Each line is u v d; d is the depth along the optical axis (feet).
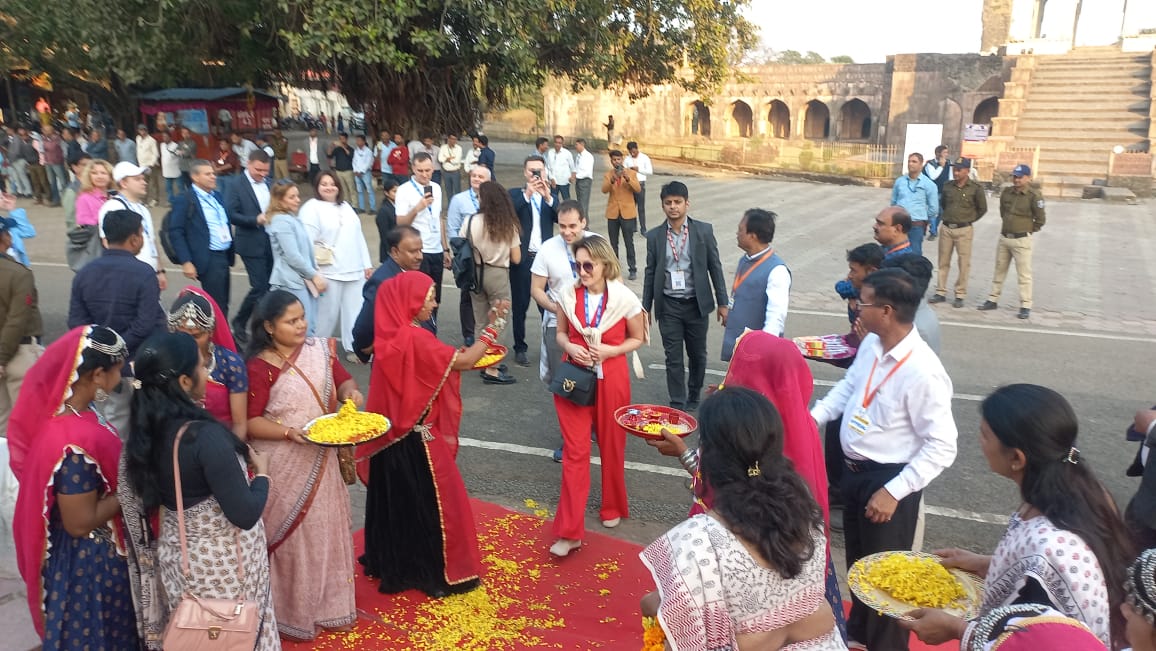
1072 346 31.14
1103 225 61.26
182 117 75.72
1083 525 7.77
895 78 110.83
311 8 54.39
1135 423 12.30
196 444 10.09
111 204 23.94
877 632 12.02
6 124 94.63
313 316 26.81
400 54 54.49
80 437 10.39
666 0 71.77
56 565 10.71
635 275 43.93
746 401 8.19
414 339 13.97
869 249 16.37
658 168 102.17
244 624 10.11
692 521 8.00
